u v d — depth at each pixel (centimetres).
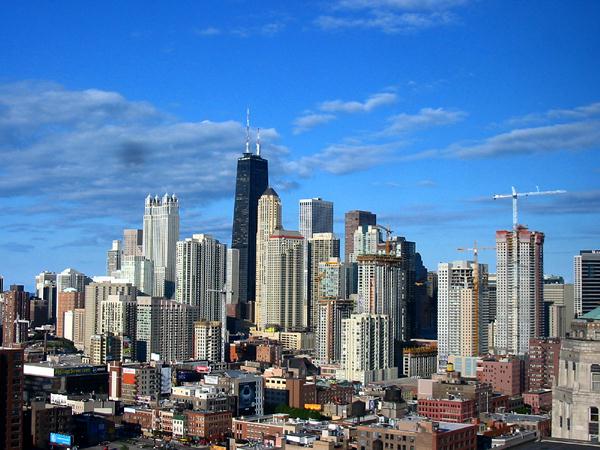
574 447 12006
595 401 14738
